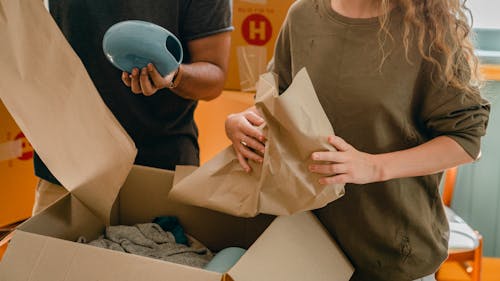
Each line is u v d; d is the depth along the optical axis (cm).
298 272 88
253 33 206
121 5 126
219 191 102
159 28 98
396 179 101
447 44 93
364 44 99
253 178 101
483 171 242
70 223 104
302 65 106
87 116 96
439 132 99
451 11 94
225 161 104
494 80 225
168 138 140
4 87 96
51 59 94
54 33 92
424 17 94
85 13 127
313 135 85
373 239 106
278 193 92
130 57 97
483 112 97
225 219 116
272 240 90
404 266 106
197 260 107
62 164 102
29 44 93
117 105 133
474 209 248
